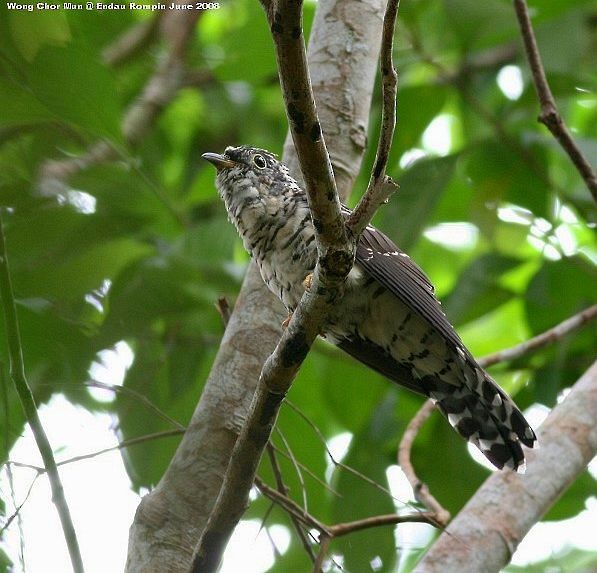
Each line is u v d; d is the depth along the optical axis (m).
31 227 10.26
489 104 13.59
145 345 10.98
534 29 11.93
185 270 10.80
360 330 8.93
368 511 10.82
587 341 11.97
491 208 12.69
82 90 8.90
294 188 8.94
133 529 7.56
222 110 15.31
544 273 11.91
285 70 5.58
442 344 8.74
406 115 12.83
